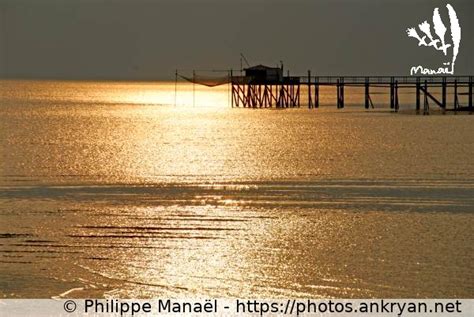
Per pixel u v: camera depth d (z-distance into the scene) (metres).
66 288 40.94
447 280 42.25
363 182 72.94
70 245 48.78
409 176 76.81
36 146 110.19
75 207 60.34
